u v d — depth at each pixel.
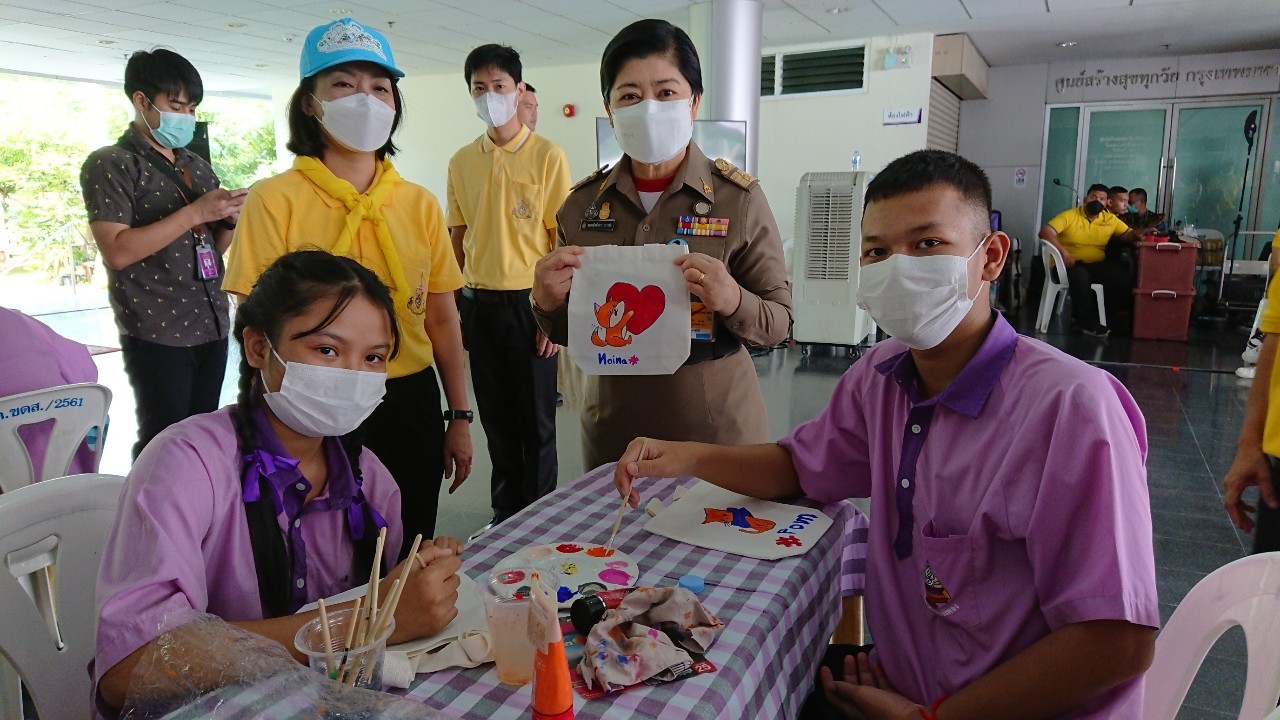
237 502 1.06
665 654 0.90
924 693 1.15
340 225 1.75
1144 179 8.97
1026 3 6.06
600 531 1.33
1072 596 0.94
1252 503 3.22
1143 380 5.40
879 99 7.36
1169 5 6.16
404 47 7.49
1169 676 1.14
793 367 5.91
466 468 2.07
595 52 7.72
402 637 0.96
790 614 1.10
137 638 0.84
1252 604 1.04
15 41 7.08
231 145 11.37
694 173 1.74
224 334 2.83
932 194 1.09
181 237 2.62
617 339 1.60
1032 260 9.35
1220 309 7.66
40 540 1.15
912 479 1.17
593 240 1.84
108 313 8.58
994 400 1.08
